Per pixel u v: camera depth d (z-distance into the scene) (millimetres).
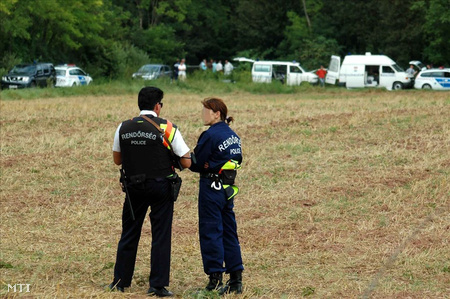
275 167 20250
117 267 10367
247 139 24859
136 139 9992
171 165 10172
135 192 10062
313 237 13781
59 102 40094
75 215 15469
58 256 12344
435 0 66062
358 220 15039
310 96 50469
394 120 27891
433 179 18312
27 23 60312
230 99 46188
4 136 25391
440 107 32656
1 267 11523
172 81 60031
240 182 18688
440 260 11977
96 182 18641
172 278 11352
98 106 36250
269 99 45875
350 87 61719
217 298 10156
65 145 23516
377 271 11500
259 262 12164
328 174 19297
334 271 11586
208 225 10336
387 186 17859
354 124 27328
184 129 26984
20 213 15656
